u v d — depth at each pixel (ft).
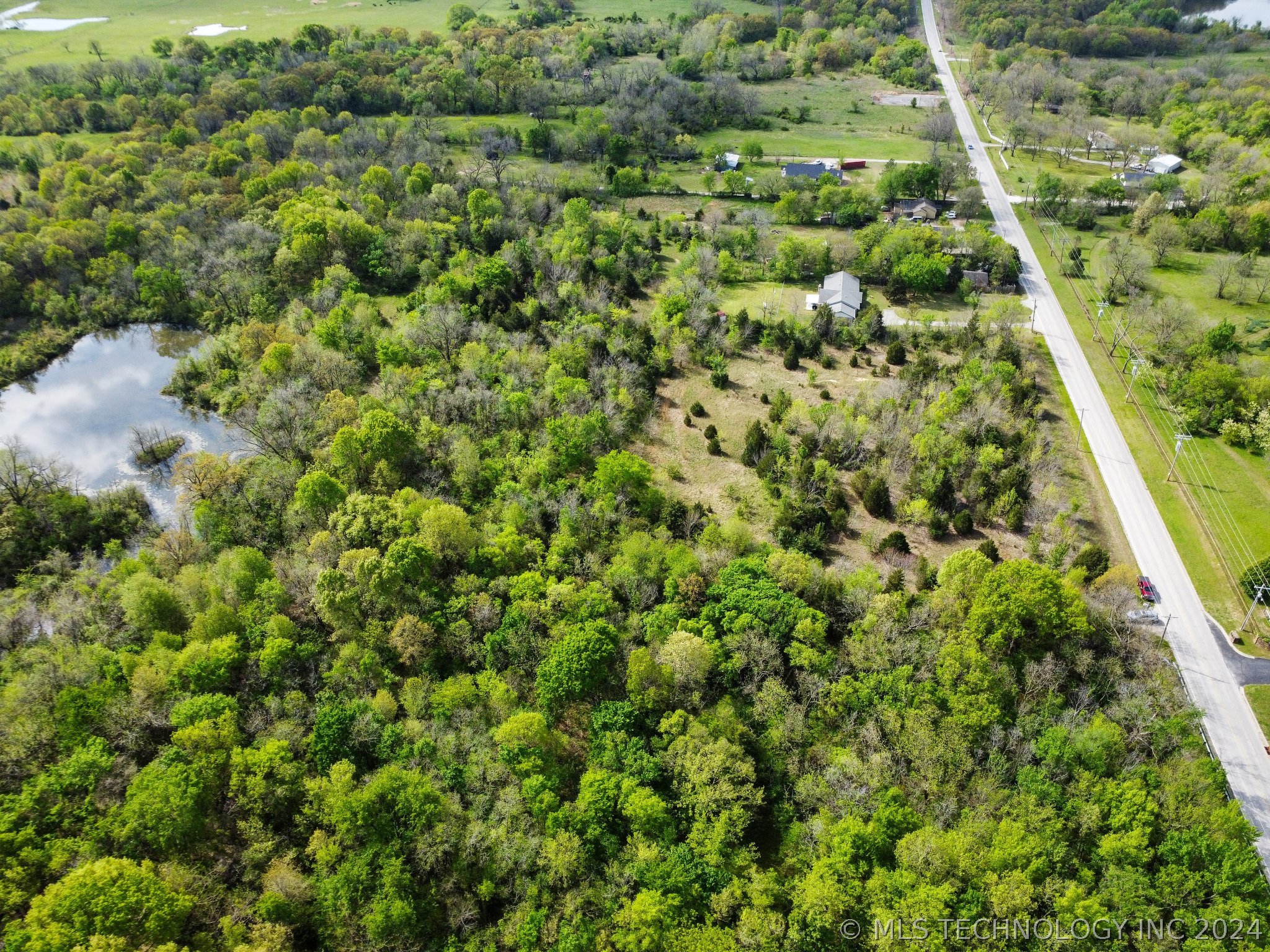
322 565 312.29
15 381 482.28
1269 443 381.19
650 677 257.75
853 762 237.45
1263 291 514.68
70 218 575.79
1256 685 285.84
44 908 195.42
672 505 339.98
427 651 279.28
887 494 357.20
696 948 196.24
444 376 425.28
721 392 446.19
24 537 353.72
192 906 205.67
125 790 236.43
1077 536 346.13
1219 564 333.62
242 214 590.55
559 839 220.23
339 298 510.58
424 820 224.12
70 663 267.80
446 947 209.97
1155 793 228.43
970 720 246.68
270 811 234.79
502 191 650.84
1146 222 603.67
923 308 526.57
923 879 209.15
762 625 274.36
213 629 278.67
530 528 332.39
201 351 504.02
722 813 226.38
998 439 380.37
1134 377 447.01
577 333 459.32
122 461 422.41
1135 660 280.92
